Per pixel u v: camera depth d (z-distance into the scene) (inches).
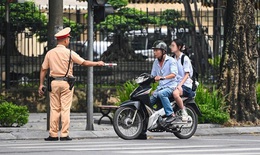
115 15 2121.1
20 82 1899.6
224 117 1501.0
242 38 1578.5
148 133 1370.6
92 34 1382.9
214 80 1979.6
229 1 1589.6
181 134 1282.0
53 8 1344.7
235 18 1578.5
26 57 1895.9
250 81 1574.8
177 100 1262.3
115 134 1353.3
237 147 1113.4
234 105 1560.0
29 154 1002.7
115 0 2188.7
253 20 1585.9
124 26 1993.1
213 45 2012.8
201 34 2006.6
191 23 2027.6
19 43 1908.2
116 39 1987.0
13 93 1875.0
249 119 1553.9
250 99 1567.4
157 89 1270.9
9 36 1879.9
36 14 2055.9
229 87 1572.3
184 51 1311.5
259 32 1921.8
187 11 2164.1
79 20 2149.4
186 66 1282.0
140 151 1042.7
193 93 1295.5
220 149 1077.8
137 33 2006.6
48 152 1025.5
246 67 1573.6
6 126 1428.4
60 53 1209.4
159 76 1248.8
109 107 1494.8
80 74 1930.4
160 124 1251.2
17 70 1893.5
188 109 1291.8
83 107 1913.1
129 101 1242.6
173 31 1984.5
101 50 2066.9
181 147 1109.7
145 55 1995.6
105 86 1951.3
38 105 1884.8
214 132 1429.6
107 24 1978.3
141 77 1245.1
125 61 1980.8
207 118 1494.8
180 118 1264.8
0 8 1988.2
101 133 1347.2
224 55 1589.6
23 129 1391.5
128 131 1248.8
